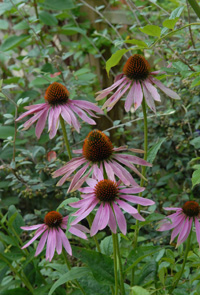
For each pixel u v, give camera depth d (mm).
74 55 1427
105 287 775
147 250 736
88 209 667
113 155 696
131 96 713
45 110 753
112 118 1349
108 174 679
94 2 1434
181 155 1141
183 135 1122
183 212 749
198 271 814
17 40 1312
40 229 764
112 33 1418
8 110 1322
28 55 1174
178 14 719
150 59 1313
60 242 741
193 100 1044
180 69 825
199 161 1107
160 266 853
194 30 1088
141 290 700
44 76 1167
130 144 1217
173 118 1100
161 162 1186
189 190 1079
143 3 1302
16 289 875
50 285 869
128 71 720
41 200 1223
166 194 1153
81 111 750
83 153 703
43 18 1347
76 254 728
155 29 708
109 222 657
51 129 735
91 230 657
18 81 1387
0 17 1649
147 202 664
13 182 1020
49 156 1069
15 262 912
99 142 689
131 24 1395
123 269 773
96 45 1404
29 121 754
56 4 1333
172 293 806
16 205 1283
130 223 1117
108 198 666
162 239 1055
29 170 1162
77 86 1172
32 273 899
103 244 822
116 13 1409
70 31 1424
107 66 716
